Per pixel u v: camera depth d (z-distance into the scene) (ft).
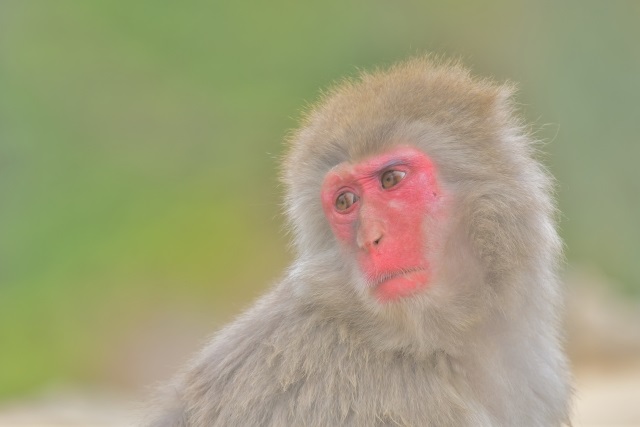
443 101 42.86
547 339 43.98
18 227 130.31
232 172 135.33
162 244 123.34
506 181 41.78
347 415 39.83
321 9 151.12
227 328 44.55
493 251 41.09
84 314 116.98
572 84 143.84
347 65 146.00
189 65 146.10
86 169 136.67
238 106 142.51
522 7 147.54
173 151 139.03
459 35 146.72
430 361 40.98
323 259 42.57
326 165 43.47
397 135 42.04
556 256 44.21
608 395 84.79
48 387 107.04
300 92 144.36
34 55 143.33
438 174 41.78
